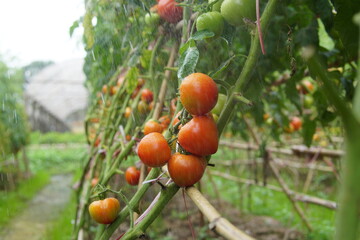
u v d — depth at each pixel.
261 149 1.69
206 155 0.44
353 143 0.21
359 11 0.55
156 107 0.79
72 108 8.76
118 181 1.24
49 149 6.52
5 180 3.16
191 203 2.35
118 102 1.06
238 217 2.29
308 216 2.21
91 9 0.87
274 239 1.87
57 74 8.81
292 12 0.88
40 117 8.86
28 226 2.36
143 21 0.87
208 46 0.75
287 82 1.05
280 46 0.92
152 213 0.46
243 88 0.45
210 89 0.42
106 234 0.54
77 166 5.12
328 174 3.10
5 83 3.51
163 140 0.46
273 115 1.34
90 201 0.90
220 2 0.59
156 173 0.54
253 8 0.52
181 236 1.82
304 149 1.58
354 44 0.57
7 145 3.38
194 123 0.43
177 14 0.73
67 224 2.11
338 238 0.21
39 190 3.48
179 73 0.48
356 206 0.20
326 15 0.73
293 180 3.14
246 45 0.87
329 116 0.98
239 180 2.49
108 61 1.01
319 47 0.85
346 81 0.84
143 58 0.89
